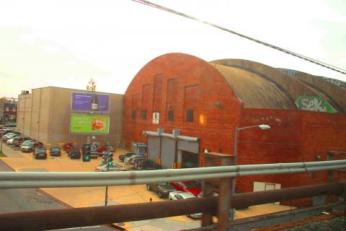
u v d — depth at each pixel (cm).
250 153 3406
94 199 2156
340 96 4794
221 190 461
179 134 4562
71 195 2180
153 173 391
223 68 4819
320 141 3359
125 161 4916
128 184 372
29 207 1762
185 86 4525
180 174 411
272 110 3347
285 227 568
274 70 4825
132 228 1127
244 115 3456
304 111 3288
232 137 3559
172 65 4894
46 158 4938
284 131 3306
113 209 392
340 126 3481
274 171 523
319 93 4712
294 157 3278
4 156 4931
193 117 4306
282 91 4619
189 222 600
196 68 4294
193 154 4300
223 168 451
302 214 624
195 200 455
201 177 430
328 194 655
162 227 1125
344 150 3497
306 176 3052
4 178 303
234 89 3944
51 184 327
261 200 532
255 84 4469
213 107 3888
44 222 350
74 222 367
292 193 587
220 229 459
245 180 3272
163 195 2466
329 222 619
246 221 510
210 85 3975
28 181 315
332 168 638
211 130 3906
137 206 410
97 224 382
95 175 352
